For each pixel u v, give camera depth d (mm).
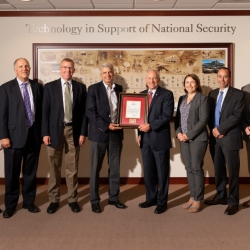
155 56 4855
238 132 3842
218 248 2916
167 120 3725
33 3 4547
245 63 4902
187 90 3930
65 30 4863
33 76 4859
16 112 3670
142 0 4438
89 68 4863
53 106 3768
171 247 2939
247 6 4727
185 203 4148
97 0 4434
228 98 3850
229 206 3820
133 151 5012
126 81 4875
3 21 4844
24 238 3129
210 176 5031
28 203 3889
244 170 5031
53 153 3793
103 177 5027
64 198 4348
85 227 3387
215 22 4859
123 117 3838
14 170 3729
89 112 3770
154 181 3998
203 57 4859
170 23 4855
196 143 3811
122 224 3467
